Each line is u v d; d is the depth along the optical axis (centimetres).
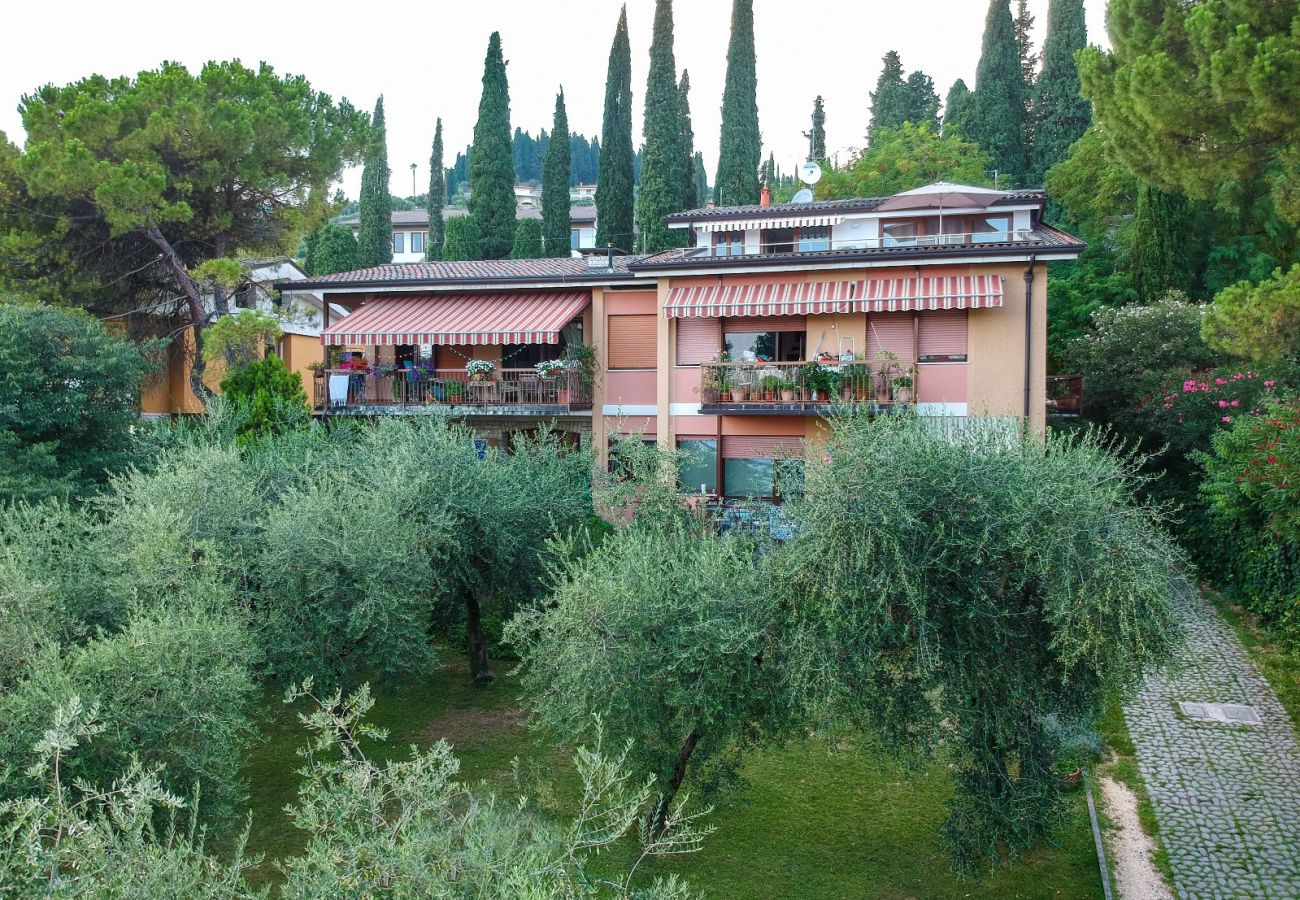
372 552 1378
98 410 2052
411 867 610
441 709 1728
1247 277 3164
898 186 4525
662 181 4994
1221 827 1240
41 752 834
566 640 1130
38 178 2480
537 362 2758
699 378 2505
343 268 5466
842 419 1153
